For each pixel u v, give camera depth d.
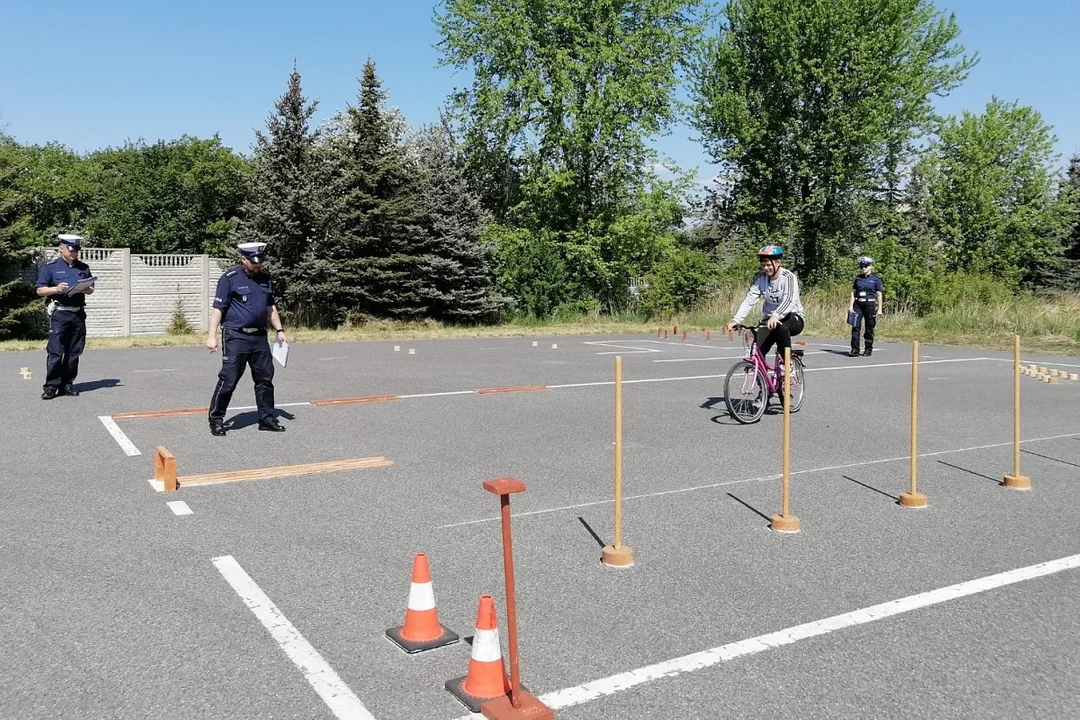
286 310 29.88
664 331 26.84
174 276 29.16
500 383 14.40
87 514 6.43
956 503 7.11
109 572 5.23
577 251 36.62
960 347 23.05
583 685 3.88
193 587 5.00
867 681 3.96
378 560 5.51
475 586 5.08
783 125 40.31
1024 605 4.90
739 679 3.96
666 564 5.51
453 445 9.18
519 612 4.71
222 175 50.31
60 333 11.78
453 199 33.00
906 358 19.78
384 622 4.54
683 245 45.22
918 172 47.31
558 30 38.25
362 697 3.74
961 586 5.18
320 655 4.14
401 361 18.02
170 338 21.98
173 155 51.56
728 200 44.50
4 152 47.50
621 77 37.19
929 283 30.03
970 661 4.18
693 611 4.75
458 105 38.88
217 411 9.51
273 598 4.85
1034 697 3.83
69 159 62.94
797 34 38.94
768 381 11.09
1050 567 5.54
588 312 35.34
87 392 12.54
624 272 37.88
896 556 5.73
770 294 11.22
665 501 7.08
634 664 4.09
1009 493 7.46
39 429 9.67
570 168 37.97
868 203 42.16
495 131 38.12
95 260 27.80
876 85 38.91
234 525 6.21
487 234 35.16
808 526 6.39
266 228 30.06
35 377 14.06
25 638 4.30
